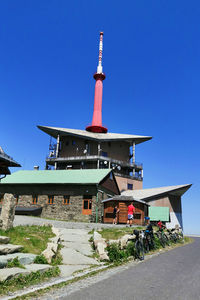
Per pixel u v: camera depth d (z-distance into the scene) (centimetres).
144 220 2562
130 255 1040
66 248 1071
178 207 4009
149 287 582
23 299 506
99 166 5244
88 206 2702
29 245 916
